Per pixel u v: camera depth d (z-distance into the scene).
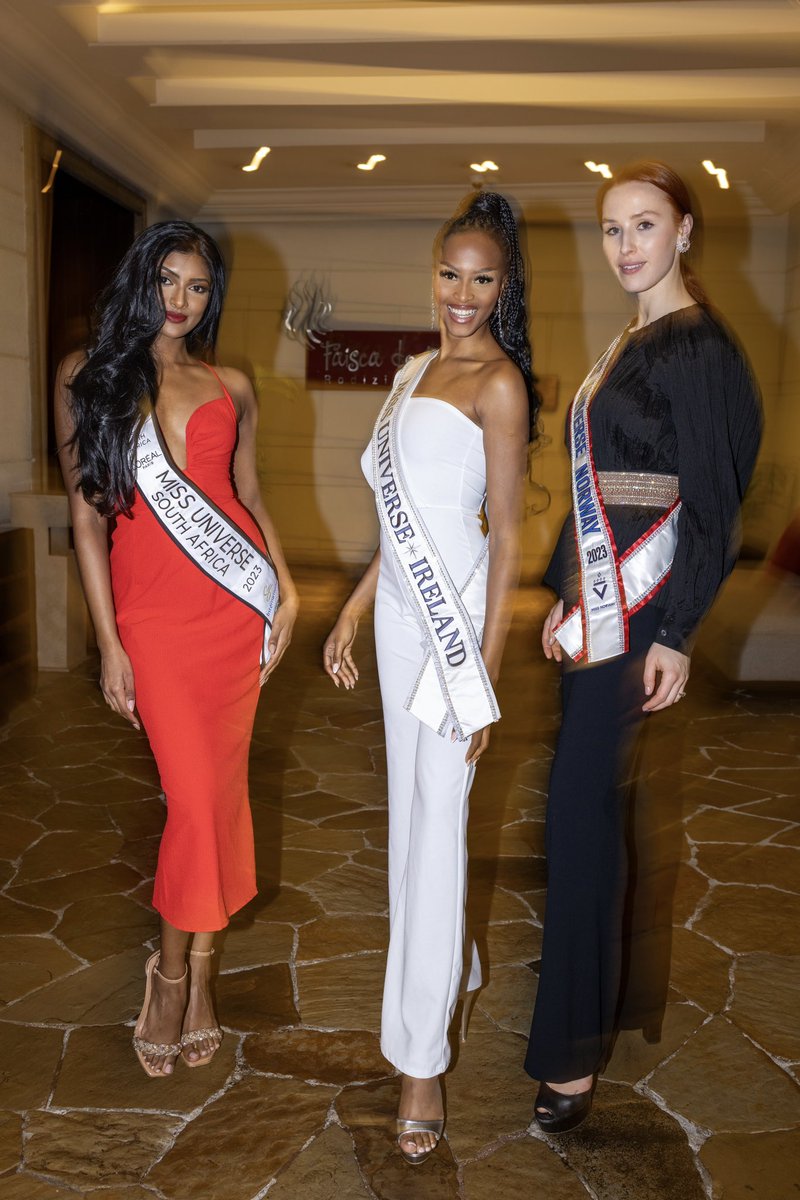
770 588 4.88
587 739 1.53
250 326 7.53
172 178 6.34
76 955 2.19
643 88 5.17
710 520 1.43
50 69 4.50
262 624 1.83
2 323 4.48
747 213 6.70
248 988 2.06
